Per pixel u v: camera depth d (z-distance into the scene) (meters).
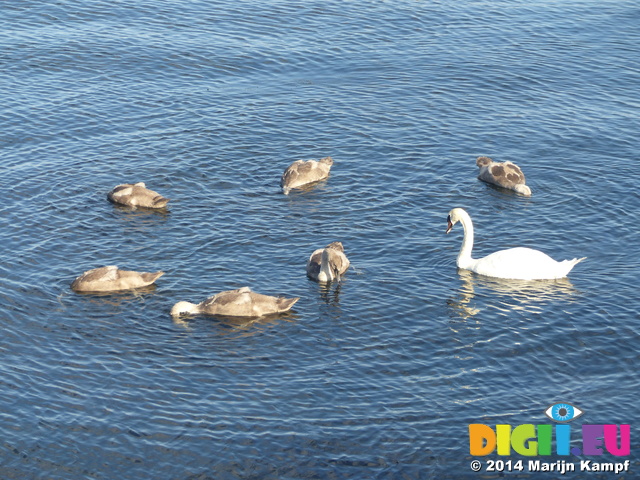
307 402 29.42
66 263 37.44
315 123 50.12
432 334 33.00
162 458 27.08
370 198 42.88
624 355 31.66
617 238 39.56
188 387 30.17
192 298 35.25
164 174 44.78
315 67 56.94
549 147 47.78
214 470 26.64
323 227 40.34
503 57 58.31
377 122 50.28
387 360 31.56
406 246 39.03
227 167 45.56
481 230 40.38
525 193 42.94
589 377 30.59
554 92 54.00
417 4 66.19
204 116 50.72
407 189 43.75
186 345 32.44
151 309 34.56
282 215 41.31
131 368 31.12
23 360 31.42
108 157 46.34
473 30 62.16
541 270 36.38
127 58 57.41
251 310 33.91
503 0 67.00
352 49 59.22
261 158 46.47
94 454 27.23
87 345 32.38
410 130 49.44
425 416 28.75
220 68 56.59
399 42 60.28
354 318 34.03
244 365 31.34
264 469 26.66
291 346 32.41
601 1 66.81
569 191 43.59
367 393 29.84
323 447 27.45
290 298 34.53
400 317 34.06
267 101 52.62
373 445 27.55
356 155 46.81
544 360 31.45
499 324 33.53
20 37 59.72
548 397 29.64
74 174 44.69
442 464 26.88
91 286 35.34
